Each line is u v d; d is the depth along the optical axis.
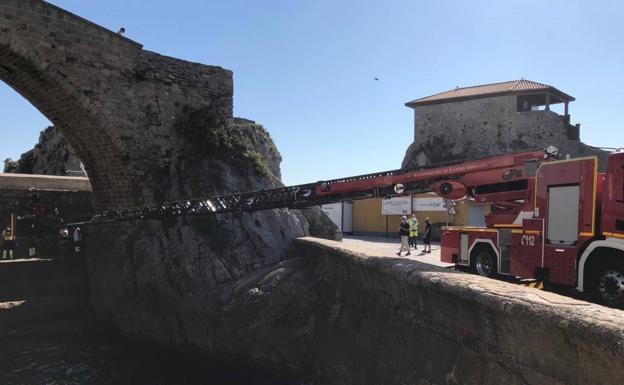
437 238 32.12
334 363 11.66
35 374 13.77
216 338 15.38
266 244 18.16
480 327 6.52
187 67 20.20
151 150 18.98
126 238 18.30
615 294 8.77
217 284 16.80
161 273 17.19
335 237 22.17
